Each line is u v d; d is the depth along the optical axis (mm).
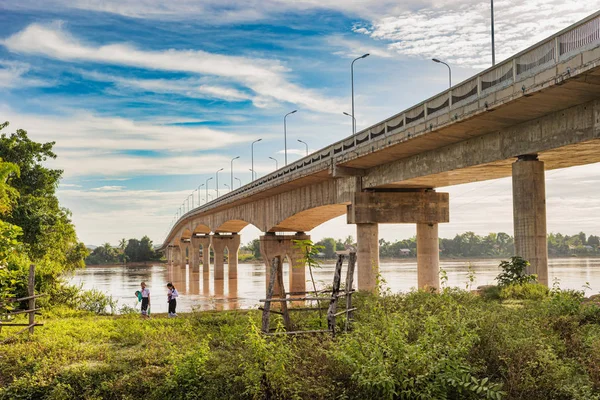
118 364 14797
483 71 22828
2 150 52938
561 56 18719
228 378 12734
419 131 27344
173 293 28250
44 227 46562
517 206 24297
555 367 11102
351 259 15984
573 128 21484
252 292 68375
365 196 38500
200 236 122688
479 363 11609
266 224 62844
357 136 35250
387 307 17078
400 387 10695
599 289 45281
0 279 20078
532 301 18906
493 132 26281
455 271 85812
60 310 28422
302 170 42969
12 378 14680
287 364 12180
